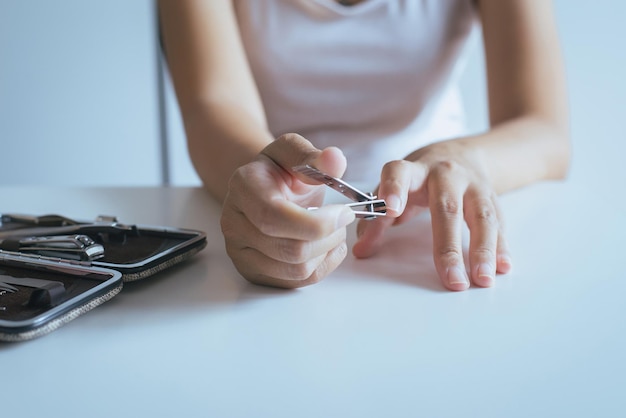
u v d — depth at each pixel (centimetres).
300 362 48
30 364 48
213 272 63
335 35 127
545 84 102
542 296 58
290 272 57
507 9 107
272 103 132
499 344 50
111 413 43
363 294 59
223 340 51
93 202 84
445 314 55
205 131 86
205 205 83
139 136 234
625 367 47
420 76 130
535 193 88
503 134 91
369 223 67
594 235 72
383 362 48
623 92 188
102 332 52
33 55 223
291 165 57
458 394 45
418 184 70
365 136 134
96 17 223
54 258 59
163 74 229
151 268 59
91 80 228
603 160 195
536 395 45
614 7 182
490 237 65
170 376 47
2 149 228
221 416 43
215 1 104
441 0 128
